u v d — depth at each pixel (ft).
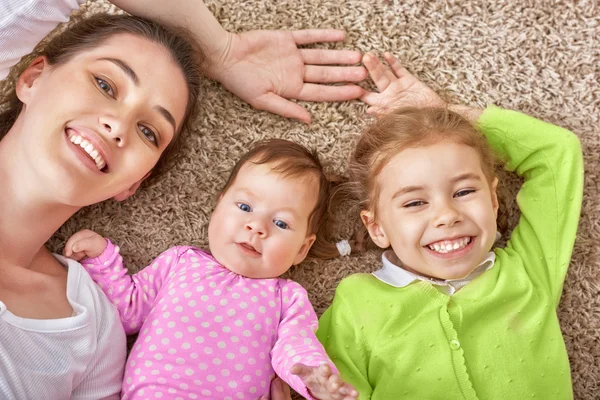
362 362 4.22
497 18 4.94
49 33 4.47
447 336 4.12
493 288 4.27
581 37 4.90
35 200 3.89
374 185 4.45
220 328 4.08
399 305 4.25
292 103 4.80
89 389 3.96
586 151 4.81
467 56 4.92
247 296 4.20
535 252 4.45
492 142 4.64
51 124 3.76
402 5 4.96
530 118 4.56
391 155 4.31
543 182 4.50
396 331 4.20
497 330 4.18
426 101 4.80
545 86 4.88
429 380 4.10
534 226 4.48
